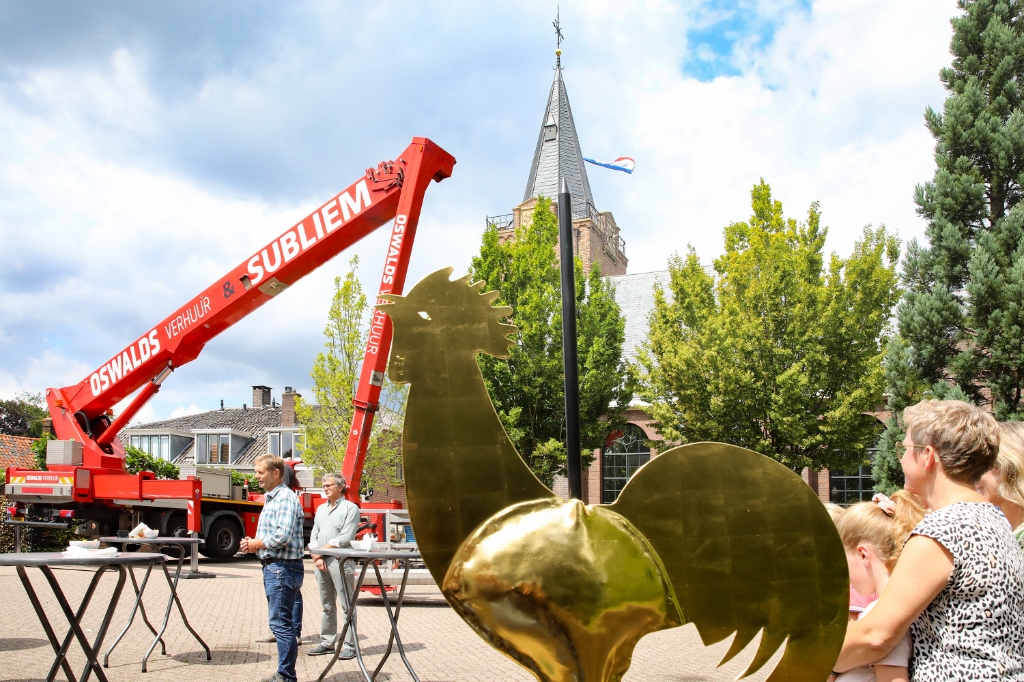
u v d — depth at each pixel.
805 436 15.45
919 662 1.91
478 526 1.80
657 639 7.57
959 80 15.69
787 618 1.81
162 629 6.09
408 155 9.70
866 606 2.61
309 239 10.18
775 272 15.45
